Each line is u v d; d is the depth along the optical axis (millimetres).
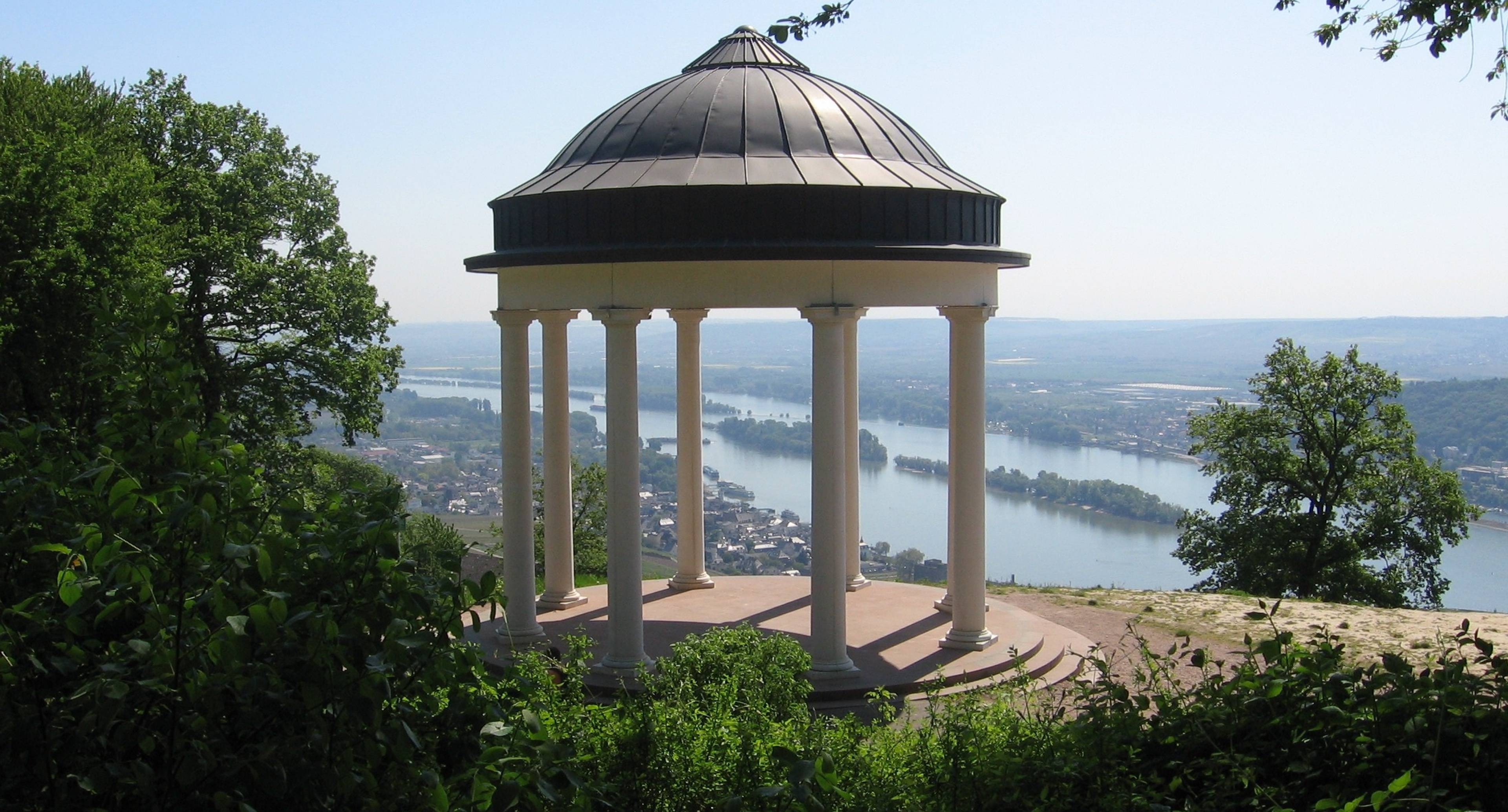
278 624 9531
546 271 24938
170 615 10156
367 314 49188
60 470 11297
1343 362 56469
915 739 14180
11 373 32188
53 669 10430
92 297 31906
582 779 11938
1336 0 18484
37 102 38656
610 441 24062
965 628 26203
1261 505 57812
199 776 9453
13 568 11812
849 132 25188
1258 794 11617
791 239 22984
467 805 10727
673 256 22812
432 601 10617
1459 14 17172
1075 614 32875
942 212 24141
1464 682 11930
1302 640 29250
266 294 45719
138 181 36594
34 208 32594
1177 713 13055
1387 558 56875
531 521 26531
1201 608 33500
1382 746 11727
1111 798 11992
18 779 10047
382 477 76250
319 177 51125
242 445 11500
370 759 10422
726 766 13625
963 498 25922
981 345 25656
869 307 23844
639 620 24375
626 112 26094
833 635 23812
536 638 26594
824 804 12219
